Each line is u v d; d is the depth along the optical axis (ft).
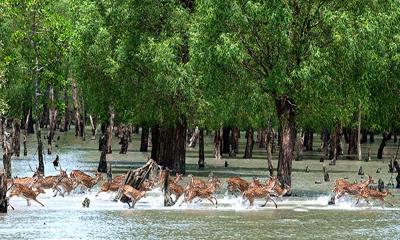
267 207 168.04
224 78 193.98
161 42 226.99
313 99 191.31
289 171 193.88
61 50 233.96
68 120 531.09
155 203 171.53
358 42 184.14
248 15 186.80
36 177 183.83
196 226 138.62
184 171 242.17
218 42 189.67
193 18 232.53
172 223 142.00
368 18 187.11
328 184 221.46
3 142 181.78
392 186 220.64
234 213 157.38
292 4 189.98
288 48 186.29
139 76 237.45
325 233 133.28
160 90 227.40
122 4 235.40
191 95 223.92
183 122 241.14
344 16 182.39
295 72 182.09
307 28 190.60
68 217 147.84
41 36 231.09
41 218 146.00
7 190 162.20
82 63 241.96
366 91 196.34
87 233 129.49
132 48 232.53
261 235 129.70
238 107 201.77
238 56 183.52
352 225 143.33
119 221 143.54
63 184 181.37
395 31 203.92
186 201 168.86
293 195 193.06
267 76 193.06
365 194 172.76
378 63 198.08
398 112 232.12
